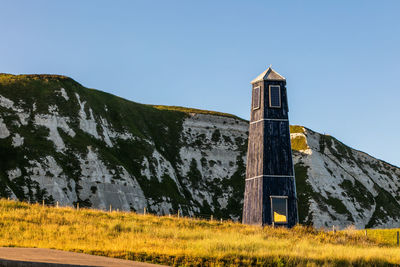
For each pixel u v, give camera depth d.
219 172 133.50
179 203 111.50
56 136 103.69
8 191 82.12
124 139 124.25
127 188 101.50
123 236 33.94
